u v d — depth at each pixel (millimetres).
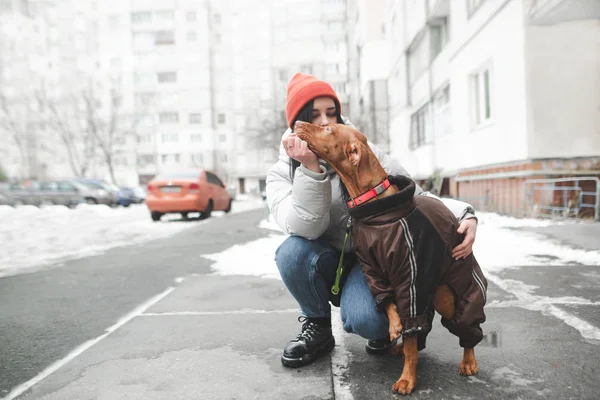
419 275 1684
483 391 1798
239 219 11227
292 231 2098
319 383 1931
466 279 1813
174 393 1892
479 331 1848
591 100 7500
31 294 3850
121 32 54781
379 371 2039
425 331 1713
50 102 44750
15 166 56344
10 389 2002
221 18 54250
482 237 5844
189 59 53719
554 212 7559
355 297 1952
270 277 4203
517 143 8062
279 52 52406
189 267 4863
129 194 28703
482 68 9906
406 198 1725
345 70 48906
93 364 2258
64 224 10852
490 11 9102
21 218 12062
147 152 54281
